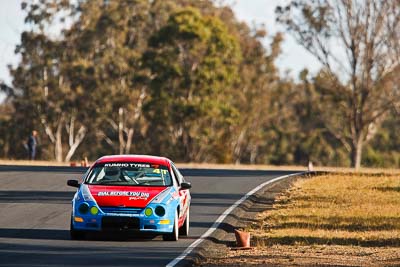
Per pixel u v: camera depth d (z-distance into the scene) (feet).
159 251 166.50
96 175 188.24
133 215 175.83
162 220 177.78
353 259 169.07
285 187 328.90
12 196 277.23
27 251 163.02
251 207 266.77
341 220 235.40
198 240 187.21
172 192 183.93
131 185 185.37
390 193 311.68
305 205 272.10
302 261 161.89
